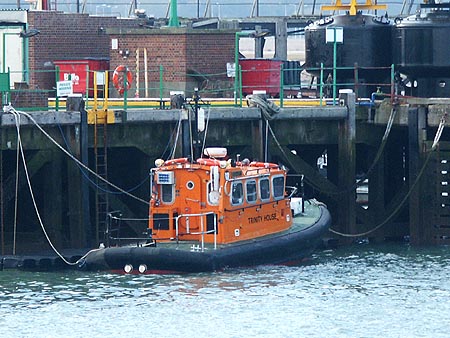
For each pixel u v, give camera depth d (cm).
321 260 10644
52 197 10588
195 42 13638
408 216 12425
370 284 9481
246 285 9338
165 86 13625
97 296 8981
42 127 10406
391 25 13350
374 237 12075
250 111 11444
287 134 11788
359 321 8312
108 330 8069
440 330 8100
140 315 8444
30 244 10612
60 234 10631
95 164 10806
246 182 9931
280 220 10306
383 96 12725
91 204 10994
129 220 10375
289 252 10125
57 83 10888
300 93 14688
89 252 9831
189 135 11119
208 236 9819
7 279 9631
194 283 9356
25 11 14012
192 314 8462
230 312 8525
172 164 9844
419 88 13075
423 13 12912
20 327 8138
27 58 14000
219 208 9738
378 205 12125
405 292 9194
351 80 13425
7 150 10569
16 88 11519
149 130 11075
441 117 11588
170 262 9519
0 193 10238
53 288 9275
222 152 10112
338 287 9350
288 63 14888
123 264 9638
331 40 13238
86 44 14550
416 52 12800
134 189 11031
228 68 13662
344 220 11919
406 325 8212
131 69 13750
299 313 8512
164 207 9875
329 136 11975
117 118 10762
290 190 11975
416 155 11681
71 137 10581
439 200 11619
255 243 9888
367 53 13238
